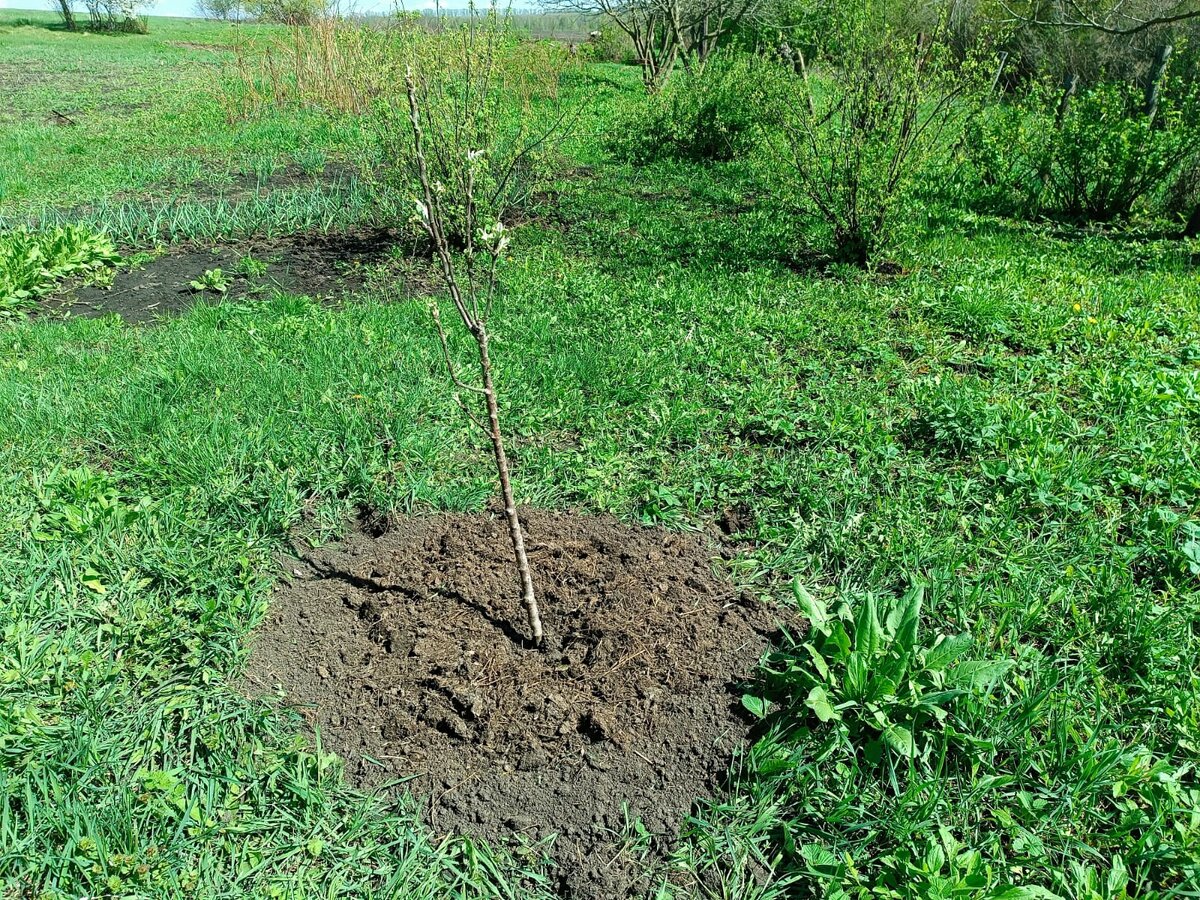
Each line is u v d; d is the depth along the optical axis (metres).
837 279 6.80
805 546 3.45
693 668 2.80
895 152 6.85
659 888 2.20
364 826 2.34
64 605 3.06
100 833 2.25
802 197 7.83
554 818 2.37
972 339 5.55
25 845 2.21
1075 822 2.28
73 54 30.98
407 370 4.86
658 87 16.86
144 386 4.63
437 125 6.89
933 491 3.75
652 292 6.29
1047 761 2.44
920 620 3.02
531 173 9.31
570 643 2.91
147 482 3.85
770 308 6.07
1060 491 3.71
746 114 11.76
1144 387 4.51
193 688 2.73
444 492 3.81
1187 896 2.11
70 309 6.35
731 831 2.31
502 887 2.20
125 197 9.95
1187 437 4.07
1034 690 2.65
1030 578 3.14
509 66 14.53
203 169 11.38
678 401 4.56
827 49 7.36
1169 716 2.57
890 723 2.44
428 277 6.93
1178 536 3.40
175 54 31.77
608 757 2.52
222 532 3.52
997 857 2.20
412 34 7.44
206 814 2.33
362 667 2.84
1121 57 13.02
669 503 3.71
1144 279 6.79
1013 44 14.30
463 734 2.59
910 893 2.05
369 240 7.98
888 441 4.16
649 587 3.14
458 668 2.79
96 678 2.75
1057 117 10.87
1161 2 12.38
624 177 10.98
